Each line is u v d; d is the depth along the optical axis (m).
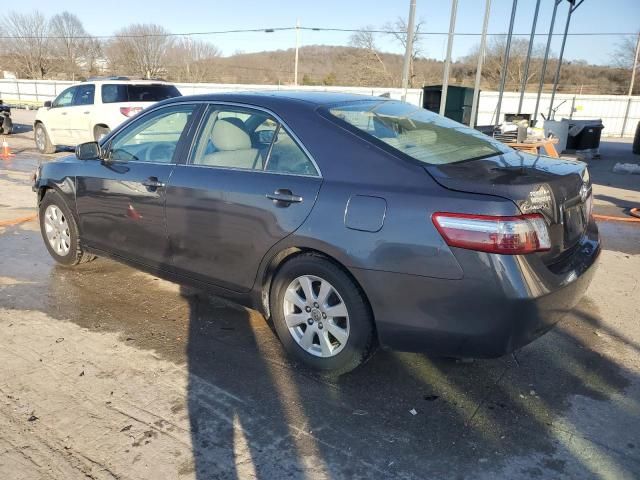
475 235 2.59
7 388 3.09
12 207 7.61
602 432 2.77
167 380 3.20
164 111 4.04
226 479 2.42
